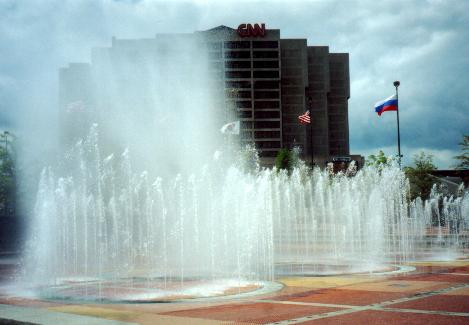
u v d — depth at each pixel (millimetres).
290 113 162000
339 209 67438
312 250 33281
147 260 27641
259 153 154500
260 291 15625
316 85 167500
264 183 41188
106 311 12461
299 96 162500
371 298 13891
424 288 15641
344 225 53531
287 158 98625
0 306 12484
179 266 24531
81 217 39125
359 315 11438
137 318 11438
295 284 17172
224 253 31031
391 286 16203
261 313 11906
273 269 22391
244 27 156000
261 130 155125
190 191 49469
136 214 42469
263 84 155625
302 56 163125
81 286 17656
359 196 67125
